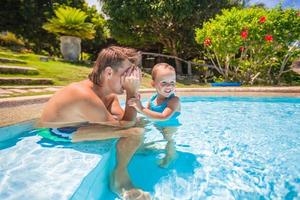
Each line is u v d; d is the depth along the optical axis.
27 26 23.97
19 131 2.50
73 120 2.28
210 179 1.85
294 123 3.92
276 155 2.41
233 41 10.56
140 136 2.13
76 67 11.04
